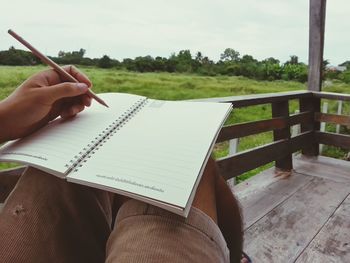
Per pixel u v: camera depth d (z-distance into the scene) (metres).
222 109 0.58
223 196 0.52
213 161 0.52
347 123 3.46
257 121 2.63
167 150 0.45
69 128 0.56
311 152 3.74
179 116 0.57
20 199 0.47
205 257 0.35
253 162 2.68
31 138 0.55
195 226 0.36
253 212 2.24
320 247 1.83
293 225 2.07
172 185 0.38
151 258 0.32
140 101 0.68
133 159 0.44
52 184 0.48
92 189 0.52
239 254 0.55
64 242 0.47
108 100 0.71
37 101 0.54
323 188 2.75
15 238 0.44
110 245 0.37
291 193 2.61
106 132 0.53
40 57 0.58
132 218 0.36
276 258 1.72
